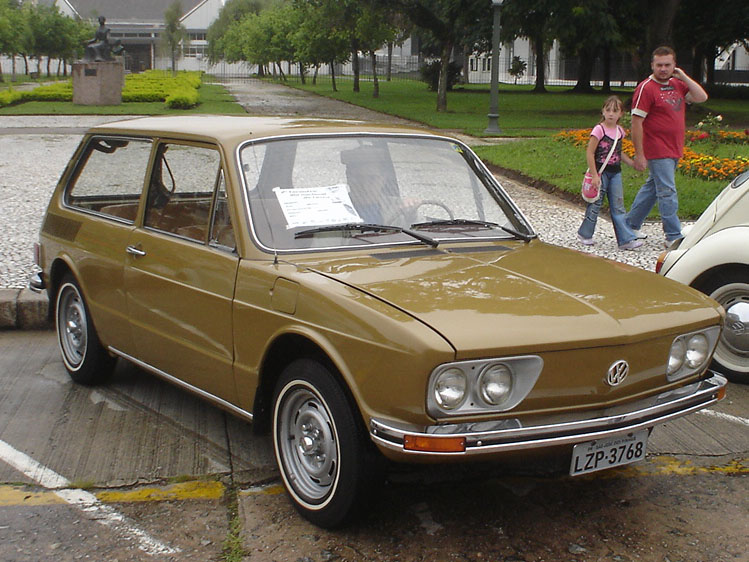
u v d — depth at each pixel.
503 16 31.31
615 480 4.50
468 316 3.47
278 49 67.62
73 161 6.05
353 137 4.80
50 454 4.75
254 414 4.17
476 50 60.72
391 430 3.35
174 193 4.84
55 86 45.16
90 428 5.12
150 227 5.00
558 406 3.51
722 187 13.26
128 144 5.40
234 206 4.31
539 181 14.92
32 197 13.11
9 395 5.69
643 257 9.47
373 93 49.78
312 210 4.38
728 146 18.12
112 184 5.46
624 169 14.83
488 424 3.39
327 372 3.70
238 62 95.50
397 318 3.43
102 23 36.81
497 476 3.80
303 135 4.68
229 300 4.21
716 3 38.62
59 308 5.99
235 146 4.49
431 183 4.78
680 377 3.92
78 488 4.34
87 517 4.05
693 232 6.47
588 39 31.58
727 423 5.38
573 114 33.59
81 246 5.55
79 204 5.82
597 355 3.51
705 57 54.50
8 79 70.38
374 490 3.66
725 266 6.06
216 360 4.36
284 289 3.91
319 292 3.73
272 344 3.97
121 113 31.95
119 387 5.86
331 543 3.79
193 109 34.19
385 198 4.59
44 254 6.08
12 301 7.27
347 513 3.71
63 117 30.33
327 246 4.25
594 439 3.48
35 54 74.00
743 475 4.61
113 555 3.71
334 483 3.72
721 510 4.19
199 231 4.57
